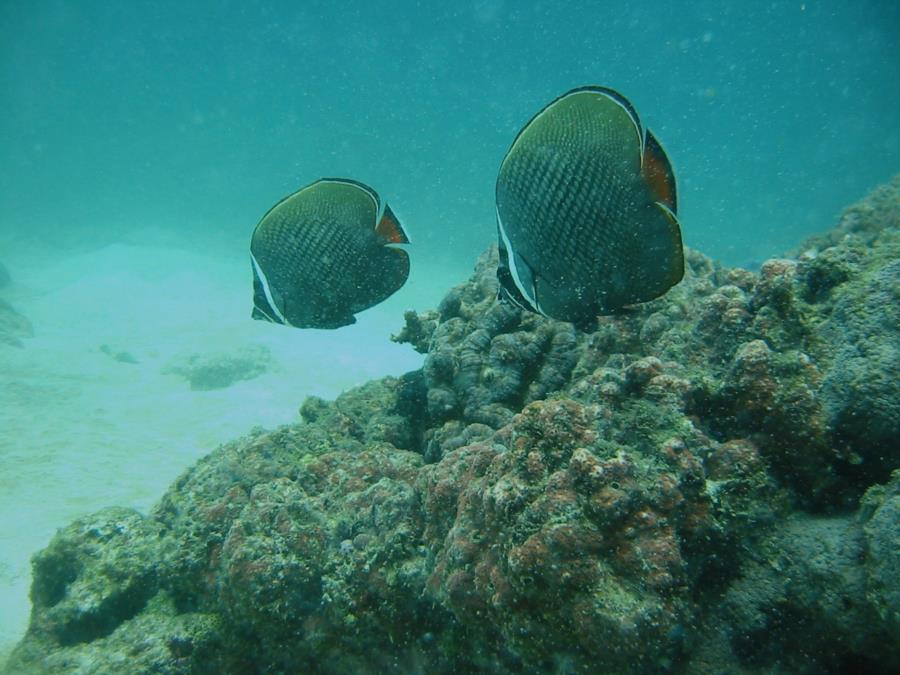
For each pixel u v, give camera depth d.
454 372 4.01
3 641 5.05
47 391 12.05
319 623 2.75
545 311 2.24
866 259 2.56
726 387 2.39
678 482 2.01
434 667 2.52
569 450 2.10
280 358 15.40
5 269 21.95
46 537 6.92
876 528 1.66
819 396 2.18
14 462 8.77
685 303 3.59
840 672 1.82
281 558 2.83
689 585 1.96
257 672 3.10
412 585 2.54
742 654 1.92
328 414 4.75
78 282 22.92
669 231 1.83
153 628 3.25
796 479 2.19
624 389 2.51
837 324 2.37
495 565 2.02
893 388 1.98
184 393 12.94
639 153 1.78
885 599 1.56
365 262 2.90
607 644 1.74
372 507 2.98
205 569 3.23
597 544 1.86
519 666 2.21
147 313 19.50
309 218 2.85
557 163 1.95
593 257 1.99
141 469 9.07
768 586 1.97
